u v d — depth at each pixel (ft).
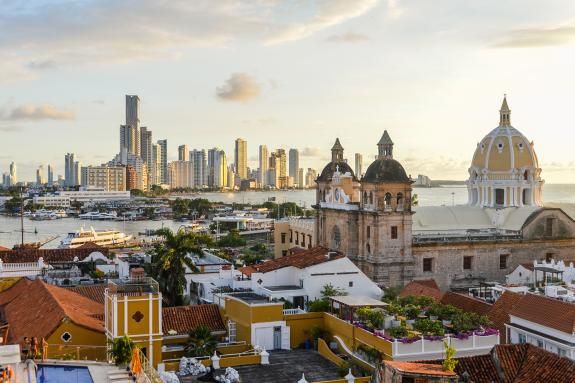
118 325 210.59
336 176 427.33
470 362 177.78
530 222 425.69
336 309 254.88
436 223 455.22
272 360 229.04
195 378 207.92
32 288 271.08
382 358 211.82
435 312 234.17
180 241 324.19
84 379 153.69
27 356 167.63
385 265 383.65
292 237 558.97
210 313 261.85
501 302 265.34
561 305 223.92
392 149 391.45
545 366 172.96
